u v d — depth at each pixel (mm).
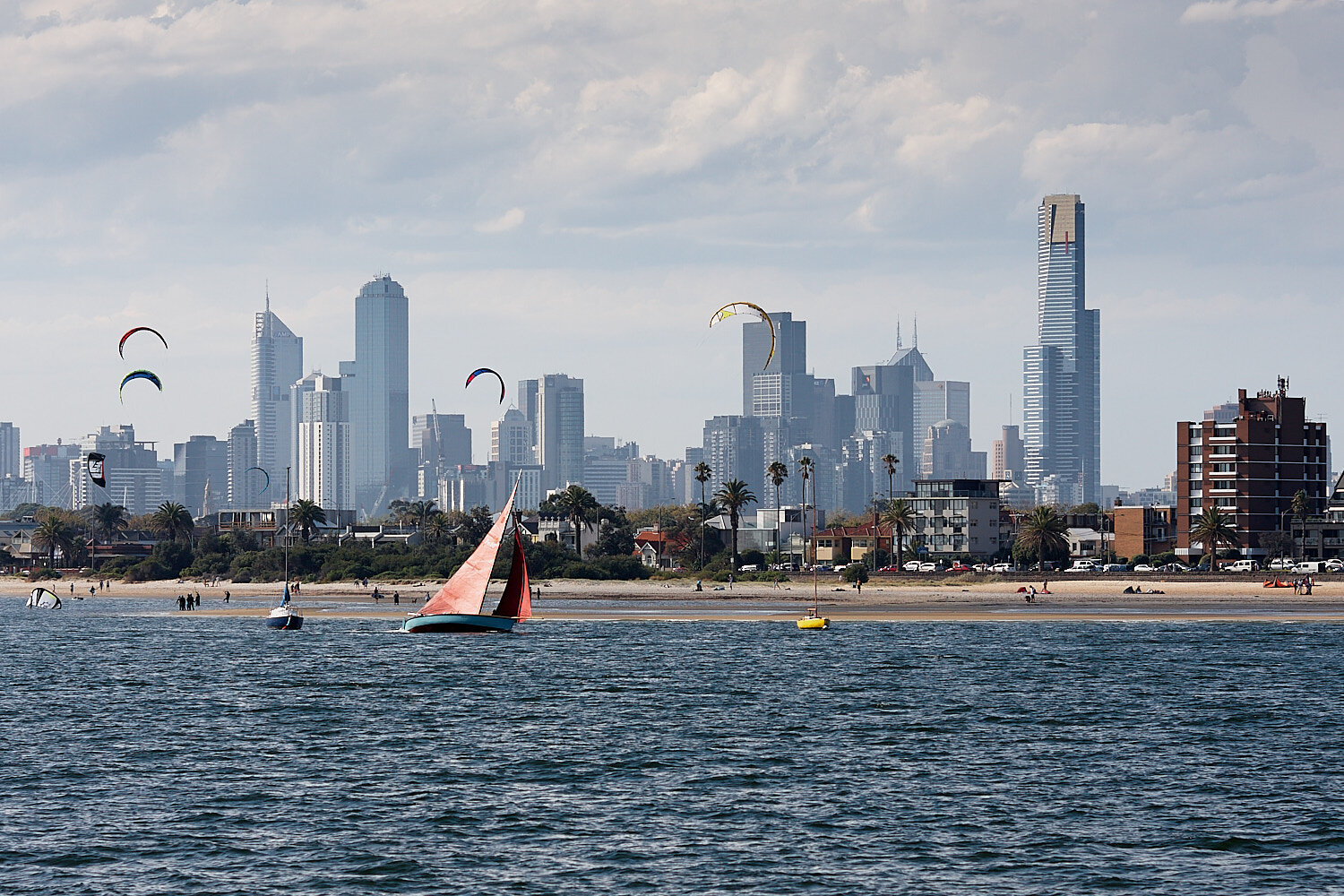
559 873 54312
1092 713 95250
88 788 70938
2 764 77625
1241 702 100500
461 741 85562
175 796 68875
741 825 61875
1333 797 67438
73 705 103938
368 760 79000
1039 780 71938
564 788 70250
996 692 107312
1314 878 53375
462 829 61500
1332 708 97125
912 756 79000
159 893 51875
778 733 87812
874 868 54812
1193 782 71062
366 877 53875
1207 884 52625
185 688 114438
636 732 88688
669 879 53469
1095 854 56781
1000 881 53094
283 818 63781
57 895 51719
